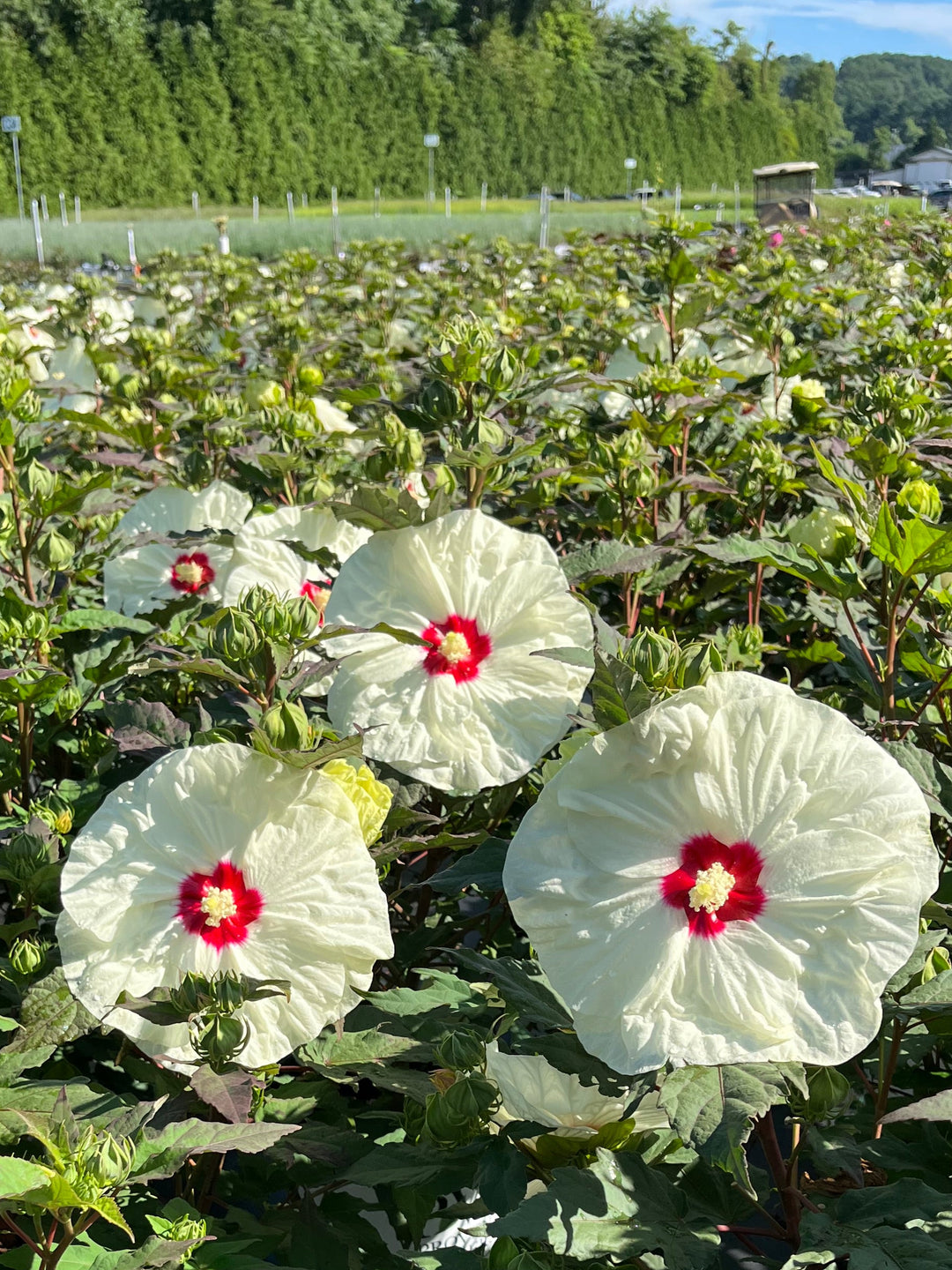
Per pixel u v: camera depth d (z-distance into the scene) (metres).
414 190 23.81
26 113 19.73
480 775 1.06
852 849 0.81
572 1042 0.87
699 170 26.66
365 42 26.61
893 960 0.79
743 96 30.00
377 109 23.19
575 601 1.10
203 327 3.42
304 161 22.23
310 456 2.05
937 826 1.23
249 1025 0.88
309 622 0.97
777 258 4.24
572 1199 0.85
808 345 2.85
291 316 2.89
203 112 21.11
